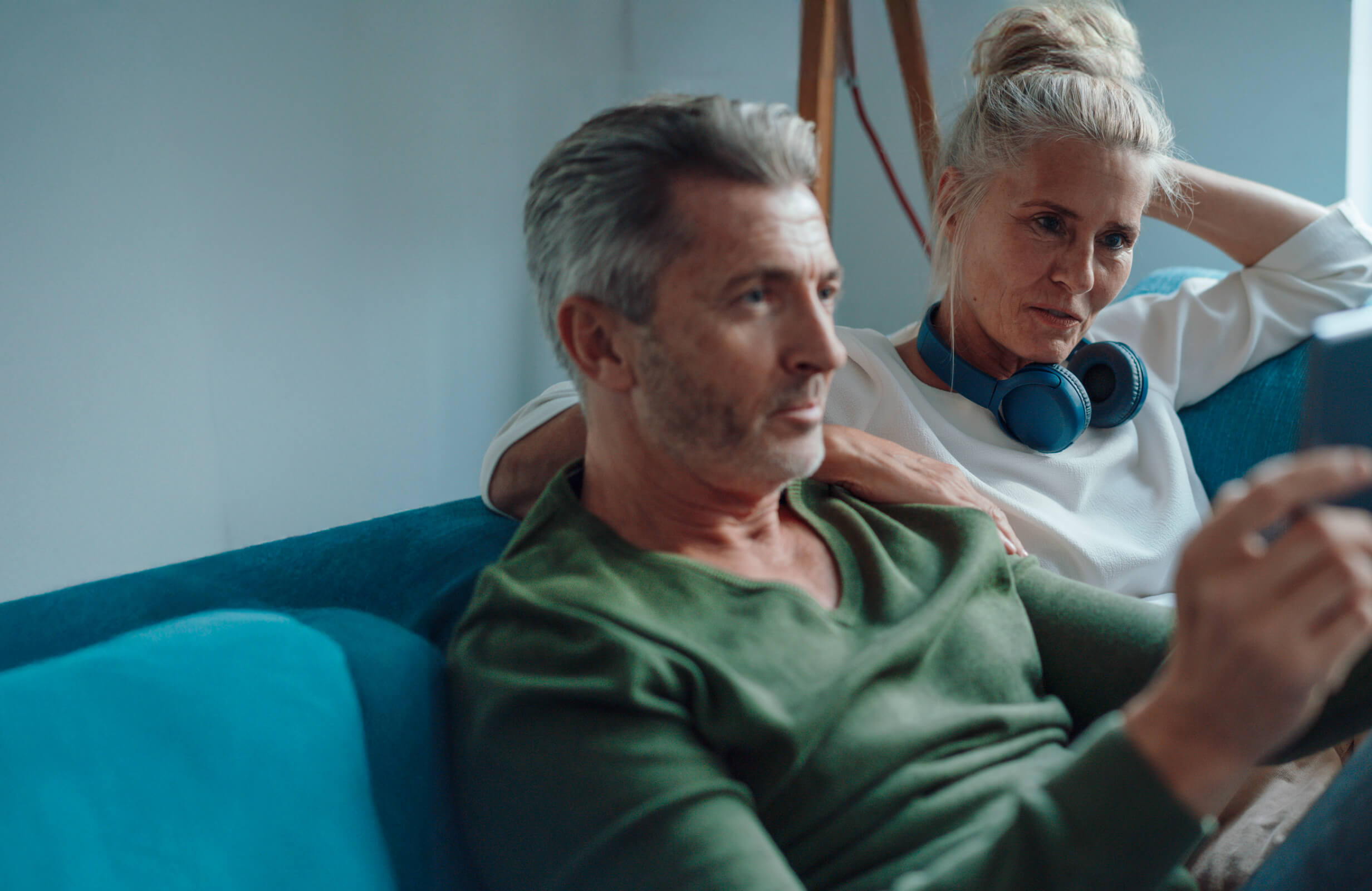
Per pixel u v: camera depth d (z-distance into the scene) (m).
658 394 0.78
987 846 0.58
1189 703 0.52
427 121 2.10
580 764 0.67
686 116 0.77
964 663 0.85
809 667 0.77
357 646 0.73
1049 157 1.20
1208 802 0.53
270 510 1.95
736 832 0.63
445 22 2.09
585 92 2.36
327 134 1.96
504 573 0.80
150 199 1.73
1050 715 0.87
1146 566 1.27
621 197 0.77
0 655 0.71
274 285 1.91
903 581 0.88
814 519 0.93
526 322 2.35
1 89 1.54
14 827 0.52
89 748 0.57
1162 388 1.46
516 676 0.72
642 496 0.85
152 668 0.62
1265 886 0.71
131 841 0.56
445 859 0.72
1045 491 1.28
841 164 2.71
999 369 1.32
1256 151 2.23
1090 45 1.26
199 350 1.82
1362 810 0.65
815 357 0.77
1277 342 1.50
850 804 0.74
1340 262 1.50
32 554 1.62
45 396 1.62
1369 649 0.75
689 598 0.79
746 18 2.51
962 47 2.45
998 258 1.24
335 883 0.63
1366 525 0.49
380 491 2.12
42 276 1.61
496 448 1.09
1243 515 0.49
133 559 1.75
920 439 1.25
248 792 0.61
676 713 0.70
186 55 1.76
